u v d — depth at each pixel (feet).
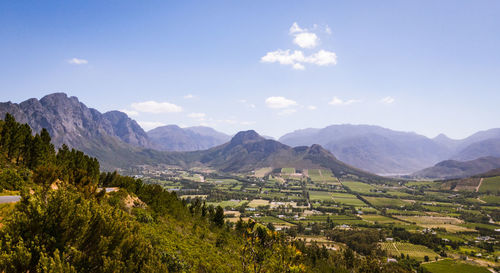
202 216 270.87
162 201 191.72
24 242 47.14
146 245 66.23
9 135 183.73
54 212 51.42
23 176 131.75
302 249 321.73
